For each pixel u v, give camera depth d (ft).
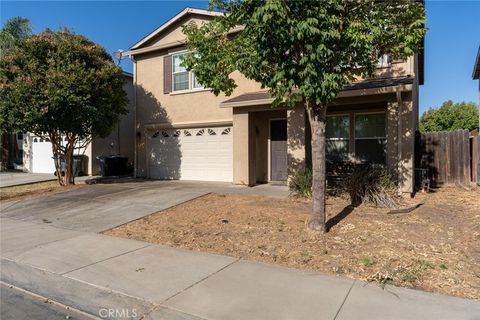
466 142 41.06
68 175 46.47
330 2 18.97
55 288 15.85
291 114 37.81
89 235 24.14
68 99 39.06
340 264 17.51
